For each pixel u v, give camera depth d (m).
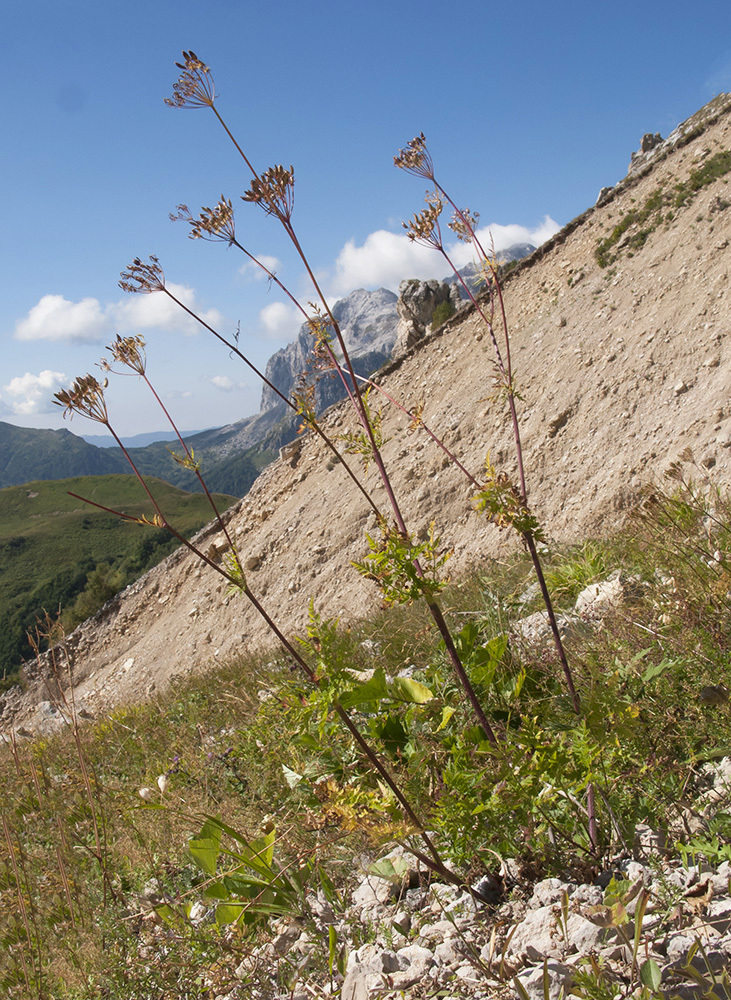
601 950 1.72
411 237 2.38
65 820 4.38
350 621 8.95
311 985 2.18
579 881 2.22
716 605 3.01
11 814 4.75
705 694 2.49
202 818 3.38
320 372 2.23
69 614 41.78
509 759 2.26
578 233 24.38
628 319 17.39
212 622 23.50
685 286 16.41
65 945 3.12
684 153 23.05
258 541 24.38
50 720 9.39
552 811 2.47
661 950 1.67
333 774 2.99
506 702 2.86
